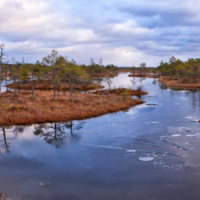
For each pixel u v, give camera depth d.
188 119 17.06
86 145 11.34
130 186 7.10
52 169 8.51
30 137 12.77
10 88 42.75
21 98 23.28
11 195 6.63
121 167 8.58
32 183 7.41
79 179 7.67
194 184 7.06
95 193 6.74
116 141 11.93
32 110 17.81
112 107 21.33
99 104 21.83
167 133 13.20
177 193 6.58
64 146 11.22
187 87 46.50
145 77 89.06
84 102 21.88
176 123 15.77
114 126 15.20
